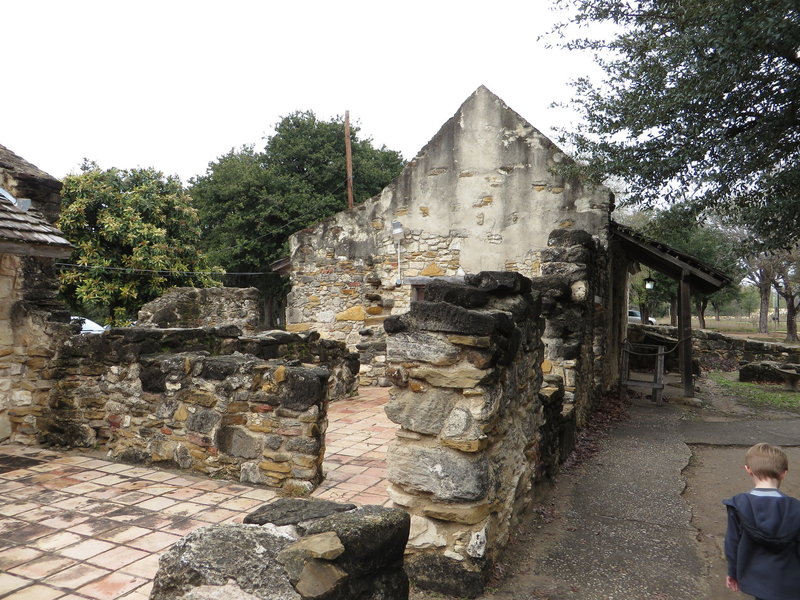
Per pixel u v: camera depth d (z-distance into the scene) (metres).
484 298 3.55
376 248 10.93
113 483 4.61
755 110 5.56
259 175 24.45
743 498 2.56
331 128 25.72
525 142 9.92
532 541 4.03
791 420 8.45
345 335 11.09
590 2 6.53
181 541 1.82
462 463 3.20
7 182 6.14
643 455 6.33
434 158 10.50
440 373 3.26
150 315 10.23
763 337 27.72
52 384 5.82
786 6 4.37
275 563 1.72
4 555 3.27
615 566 3.67
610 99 7.25
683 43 5.31
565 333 7.00
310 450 4.40
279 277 25.64
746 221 5.86
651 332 16.52
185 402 4.96
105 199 16.22
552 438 5.26
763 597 2.42
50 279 6.27
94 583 2.95
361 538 1.88
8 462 5.22
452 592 3.23
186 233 17.80
